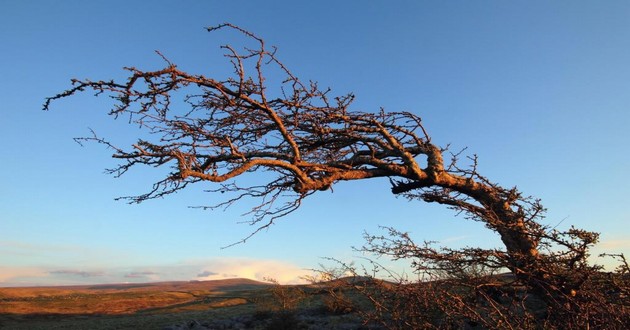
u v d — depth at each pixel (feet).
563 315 18.63
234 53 16.21
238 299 165.58
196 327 69.51
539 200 21.06
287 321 55.57
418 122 23.04
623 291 17.79
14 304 198.08
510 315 18.28
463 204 22.06
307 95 20.59
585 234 18.53
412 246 18.49
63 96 14.71
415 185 22.54
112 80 14.87
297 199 19.17
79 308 191.72
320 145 23.70
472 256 18.58
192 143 18.81
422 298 18.03
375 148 24.44
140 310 178.70
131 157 18.12
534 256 19.93
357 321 48.29
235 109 20.29
